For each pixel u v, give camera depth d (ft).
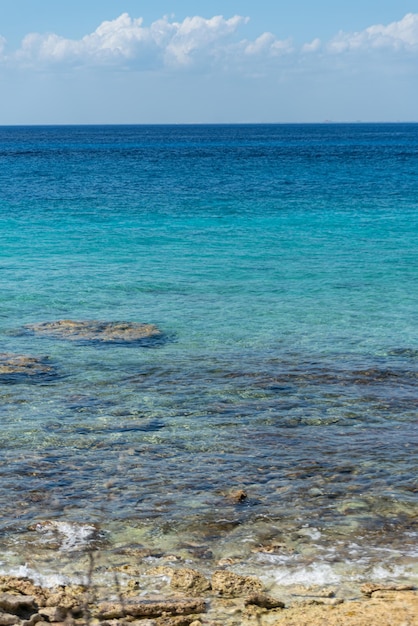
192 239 103.45
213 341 55.52
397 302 68.23
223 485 32.50
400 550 27.07
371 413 41.45
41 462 34.60
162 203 144.97
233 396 44.01
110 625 21.54
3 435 37.70
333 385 46.01
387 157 318.65
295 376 47.60
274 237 105.50
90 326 58.90
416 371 48.70
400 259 89.20
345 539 27.91
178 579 24.30
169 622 22.07
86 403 42.68
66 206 140.15
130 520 29.30
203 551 27.09
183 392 44.62
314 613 22.45
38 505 30.42
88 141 611.88
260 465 34.58
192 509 30.25
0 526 28.53
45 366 49.24
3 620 21.58
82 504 30.58
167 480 32.89
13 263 85.40
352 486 32.42
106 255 91.15
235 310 65.16
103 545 27.37
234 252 93.76
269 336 56.95
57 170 242.99
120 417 40.55
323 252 94.02
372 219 123.44
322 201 148.25
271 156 335.47
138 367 49.29
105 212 131.75
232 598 23.67
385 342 55.42
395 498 31.27
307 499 31.22
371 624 21.67
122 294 71.00
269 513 29.96
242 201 148.25
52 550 26.89
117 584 22.57
